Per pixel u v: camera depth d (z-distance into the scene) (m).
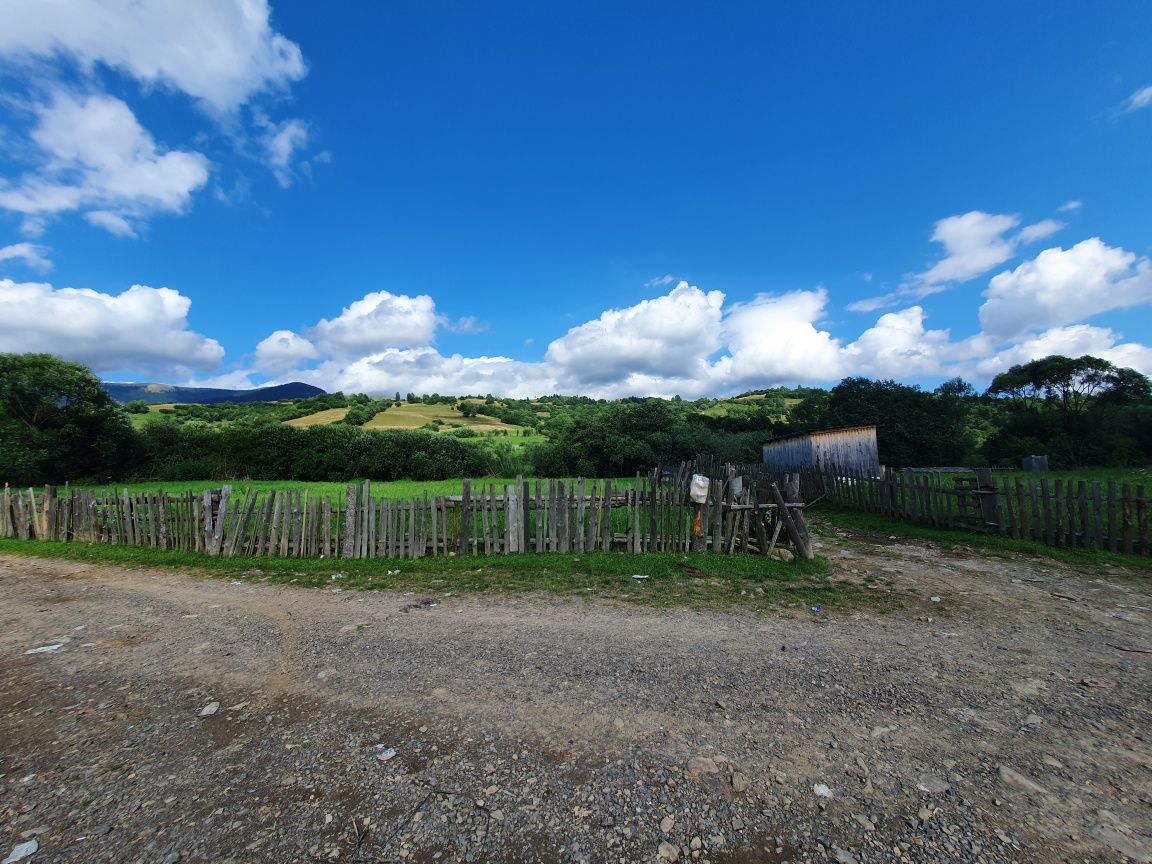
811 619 5.97
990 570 8.12
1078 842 2.56
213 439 33.50
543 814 2.79
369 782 3.05
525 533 9.36
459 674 4.52
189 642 5.37
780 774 3.12
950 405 32.75
